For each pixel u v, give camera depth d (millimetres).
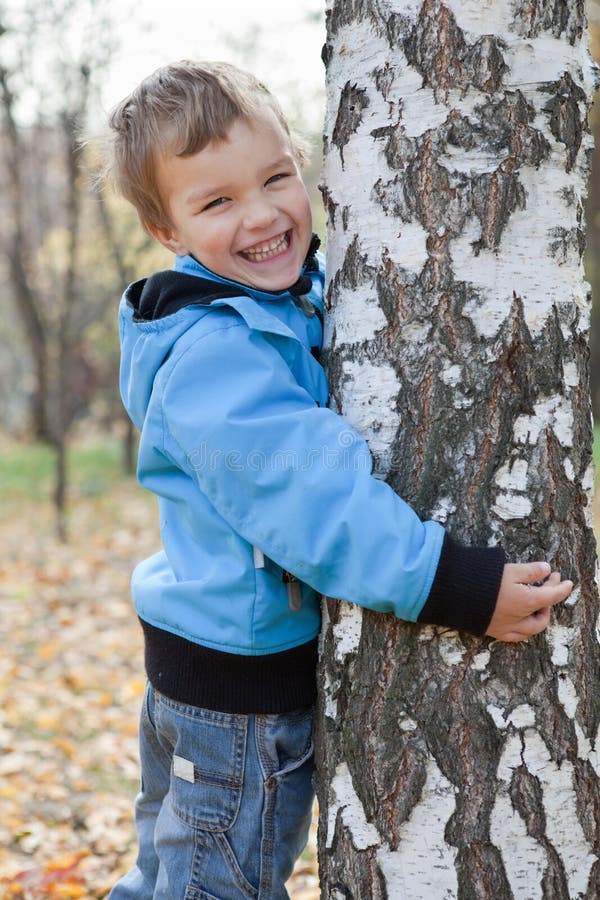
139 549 8305
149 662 1837
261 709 1707
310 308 1827
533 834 1562
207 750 1733
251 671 1698
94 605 6383
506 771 1555
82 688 4723
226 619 1684
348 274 1651
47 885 2762
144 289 1824
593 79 1630
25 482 12328
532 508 1550
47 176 11680
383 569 1463
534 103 1526
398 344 1580
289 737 1740
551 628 1577
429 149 1534
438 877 1569
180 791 1778
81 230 10805
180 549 1797
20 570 7484
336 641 1652
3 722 4180
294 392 1612
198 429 1575
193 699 1734
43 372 15281
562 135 1552
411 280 1561
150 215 1793
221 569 1688
